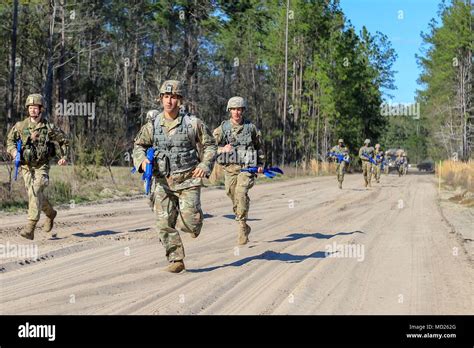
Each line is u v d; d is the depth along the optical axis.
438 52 59.81
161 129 7.20
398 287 7.03
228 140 10.00
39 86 41.75
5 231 10.52
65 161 9.90
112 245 9.46
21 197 14.95
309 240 10.52
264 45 52.97
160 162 7.18
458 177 30.67
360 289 6.90
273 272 7.68
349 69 56.66
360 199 19.73
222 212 14.63
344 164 25.47
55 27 39.47
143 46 45.59
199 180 7.29
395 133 137.38
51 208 10.15
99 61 49.34
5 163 15.49
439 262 8.71
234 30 42.12
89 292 6.34
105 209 14.84
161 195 7.30
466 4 56.31
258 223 12.76
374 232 11.76
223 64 53.97
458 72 58.88
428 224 13.29
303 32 53.31
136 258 8.37
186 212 7.24
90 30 42.44
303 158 53.16
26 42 39.50
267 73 63.66
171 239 7.40
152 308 5.81
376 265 8.38
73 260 8.18
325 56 56.06
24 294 6.25
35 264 7.89
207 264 8.12
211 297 6.31
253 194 21.39
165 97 7.16
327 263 8.39
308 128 57.59
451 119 60.69
